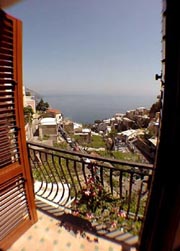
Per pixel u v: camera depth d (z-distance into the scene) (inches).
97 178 105.4
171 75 30.3
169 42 29.2
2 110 81.3
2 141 86.3
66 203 119.0
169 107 31.4
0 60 75.7
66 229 102.3
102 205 104.7
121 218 103.3
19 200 98.5
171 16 28.1
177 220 32.8
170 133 32.1
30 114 830.5
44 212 113.6
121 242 94.7
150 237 39.6
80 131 1439.5
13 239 94.7
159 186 35.4
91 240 96.1
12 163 92.4
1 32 73.2
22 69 86.5
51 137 1018.7
